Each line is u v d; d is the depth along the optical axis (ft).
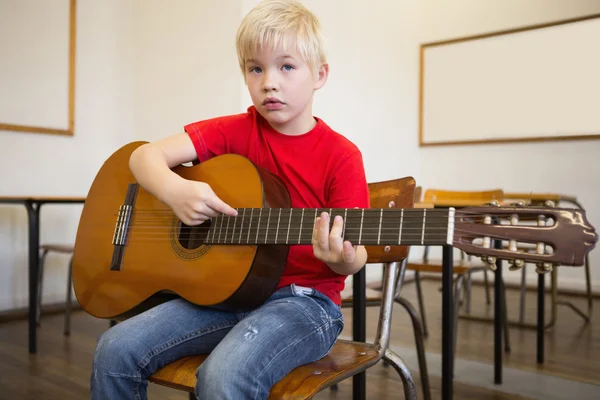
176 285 3.50
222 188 3.57
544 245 2.51
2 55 10.77
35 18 11.25
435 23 16.97
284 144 3.75
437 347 8.85
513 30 15.46
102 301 3.85
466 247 2.69
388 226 2.90
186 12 11.76
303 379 2.94
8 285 10.98
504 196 10.80
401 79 16.46
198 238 3.58
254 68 3.57
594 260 14.25
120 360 3.05
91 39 12.25
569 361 8.28
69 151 11.90
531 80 15.24
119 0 12.71
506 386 7.19
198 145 3.92
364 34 14.92
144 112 12.64
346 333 9.64
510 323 10.68
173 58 12.00
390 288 3.89
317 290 3.43
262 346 2.89
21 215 11.17
